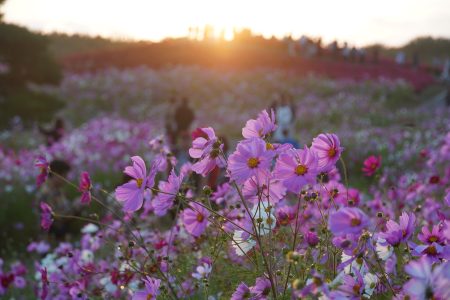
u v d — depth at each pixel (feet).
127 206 6.98
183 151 23.72
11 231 26.66
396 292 6.24
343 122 83.61
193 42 171.01
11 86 71.77
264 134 7.53
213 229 10.07
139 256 11.30
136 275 10.21
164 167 10.97
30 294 15.88
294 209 9.43
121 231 9.75
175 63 154.51
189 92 120.67
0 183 31.60
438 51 262.47
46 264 14.71
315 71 146.82
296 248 7.89
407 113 91.35
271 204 7.78
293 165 6.68
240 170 6.70
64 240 24.07
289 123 47.96
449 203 6.96
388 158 37.40
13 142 58.75
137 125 57.98
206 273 8.88
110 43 226.17
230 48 166.09
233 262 9.44
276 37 194.70
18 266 16.24
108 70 139.95
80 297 10.69
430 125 57.88
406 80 141.18
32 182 31.89
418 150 34.86
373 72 149.89
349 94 114.11
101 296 10.78
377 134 56.39
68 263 13.23
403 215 6.72
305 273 7.05
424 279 4.63
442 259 6.57
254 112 101.65
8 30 70.03
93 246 13.30
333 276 6.80
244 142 6.75
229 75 132.16
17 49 70.79
